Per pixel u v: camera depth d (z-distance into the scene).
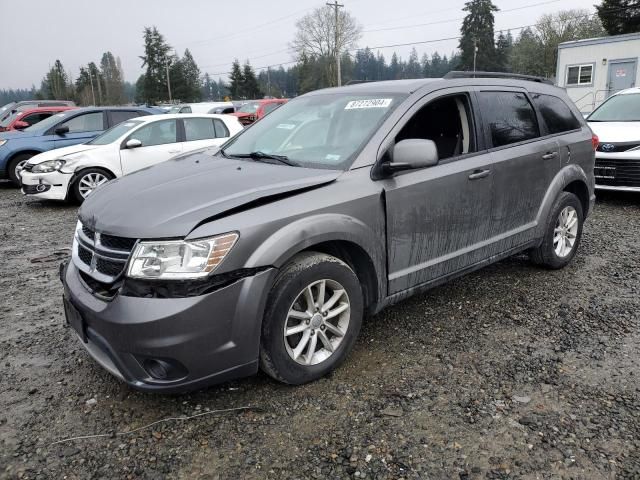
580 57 28.09
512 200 4.32
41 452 2.66
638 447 2.63
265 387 3.18
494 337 3.79
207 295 2.67
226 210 2.79
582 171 5.07
